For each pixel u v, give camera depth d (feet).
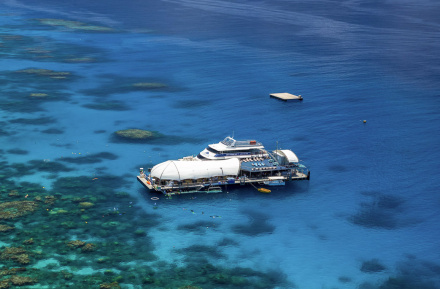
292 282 295.48
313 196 398.83
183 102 633.20
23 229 331.57
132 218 354.95
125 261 305.32
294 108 618.44
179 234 338.95
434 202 392.88
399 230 354.13
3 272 285.43
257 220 361.71
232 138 481.87
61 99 628.28
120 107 606.14
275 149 486.38
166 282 287.48
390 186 418.31
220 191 398.42
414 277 304.30
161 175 389.19
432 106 631.56
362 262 317.63
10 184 396.16
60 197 378.32
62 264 297.53
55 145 481.46
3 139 490.08
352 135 531.09
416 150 494.59
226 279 294.05
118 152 469.57
